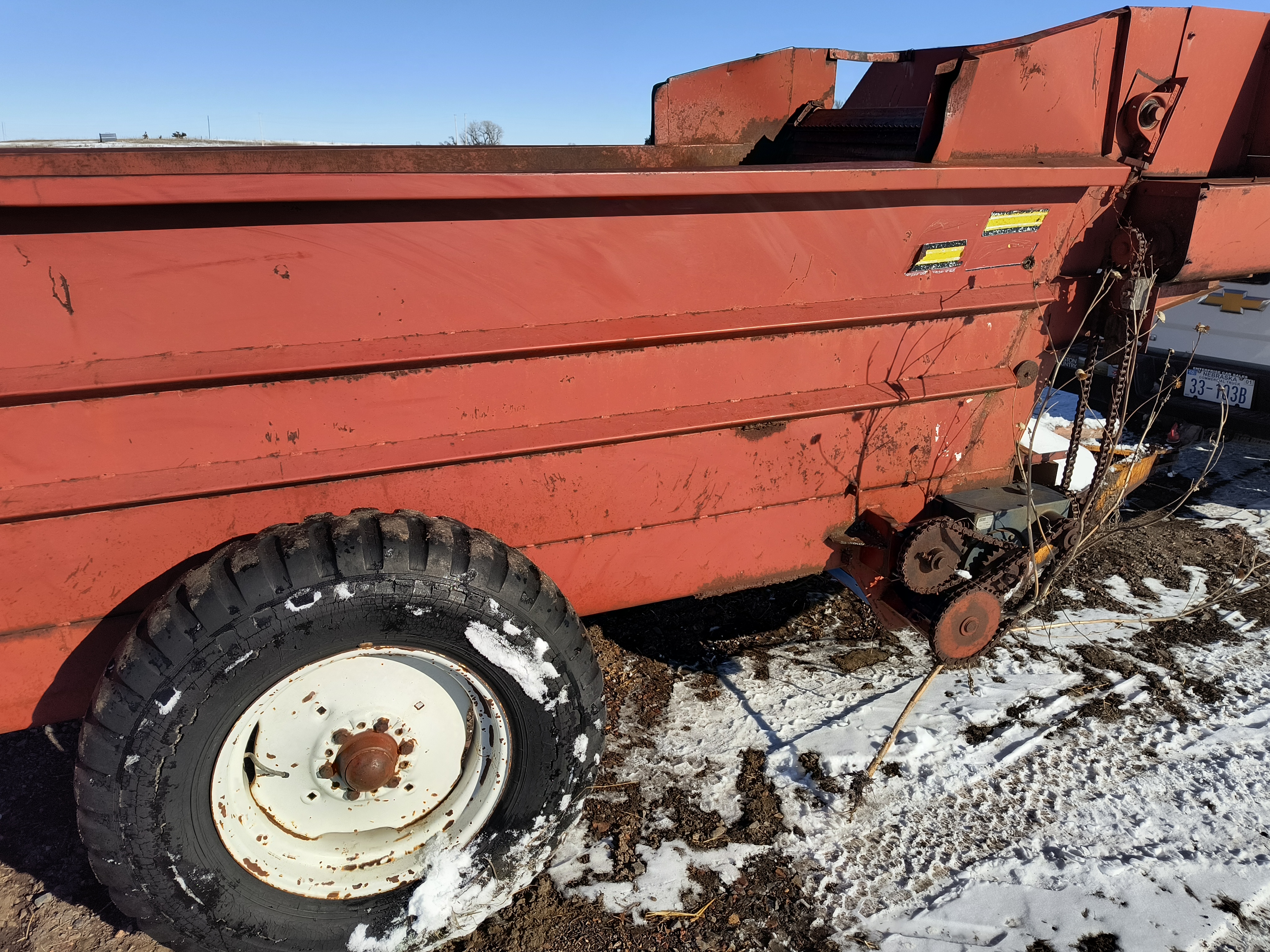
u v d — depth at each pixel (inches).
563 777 82.1
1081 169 102.3
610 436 87.1
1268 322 176.6
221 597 65.6
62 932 84.4
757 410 95.0
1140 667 129.3
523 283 79.3
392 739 77.7
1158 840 95.0
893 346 102.3
